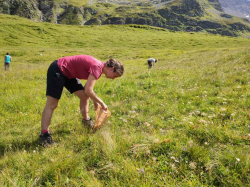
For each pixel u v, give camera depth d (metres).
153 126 3.95
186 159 2.73
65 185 2.43
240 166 2.52
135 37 64.94
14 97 6.13
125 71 12.85
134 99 5.62
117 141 3.25
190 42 59.16
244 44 55.41
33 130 4.00
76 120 4.32
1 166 2.83
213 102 4.94
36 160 2.89
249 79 6.32
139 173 2.47
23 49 39.12
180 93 5.74
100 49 43.16
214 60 12.13
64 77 3.41
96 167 2.78
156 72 9.51
